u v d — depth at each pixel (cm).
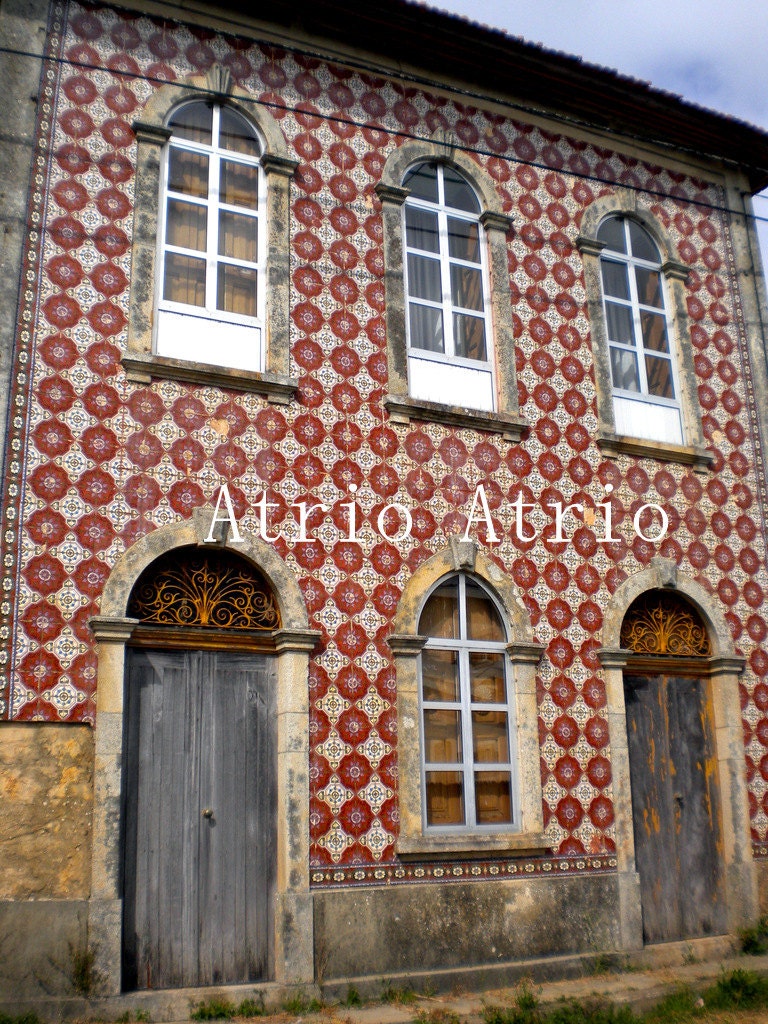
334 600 857
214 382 850
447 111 1052
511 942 855
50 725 730
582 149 1127
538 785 904
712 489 1093
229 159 934
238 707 813
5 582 739
